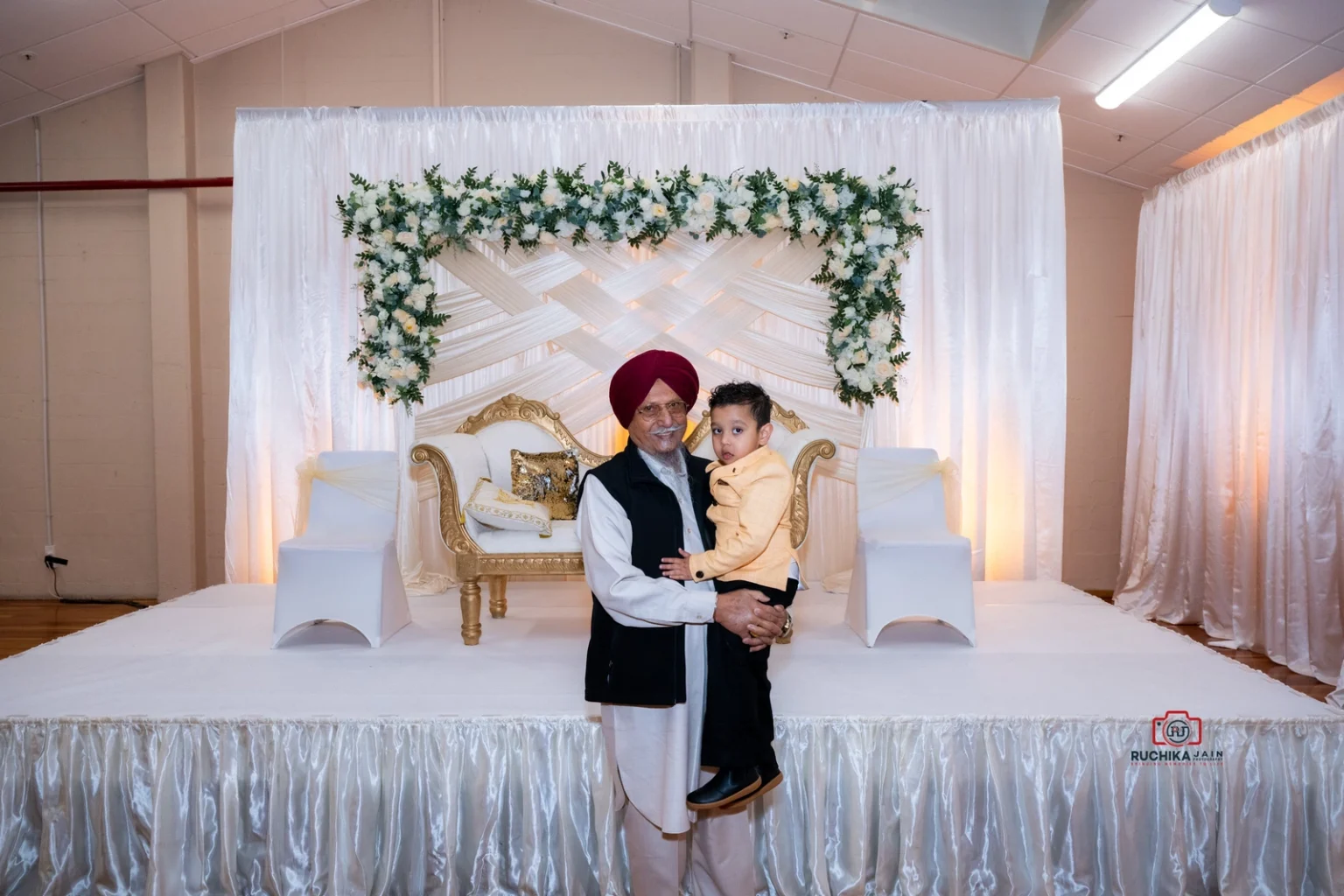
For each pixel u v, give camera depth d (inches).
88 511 227.1
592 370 172.9
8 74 204.5
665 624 68.4
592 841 89.1
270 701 96.3
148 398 225.9
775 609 69.5
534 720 89.9
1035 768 88.7
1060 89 182.9
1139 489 207.9
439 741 89.6
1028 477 176.2
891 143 177.2
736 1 191.8
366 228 165.8
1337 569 146.6
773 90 226.8
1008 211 176.4
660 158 178.9
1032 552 176.4
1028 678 104.9
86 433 226.4
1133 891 87.4
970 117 176.4
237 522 180.5
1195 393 188.7
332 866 87.2
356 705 94.5
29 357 226.4
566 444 164.1
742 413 78.3
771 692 98.8
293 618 121.6
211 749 90.0
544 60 225.1
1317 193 150.5
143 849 89.7
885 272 164.1
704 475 79.7
